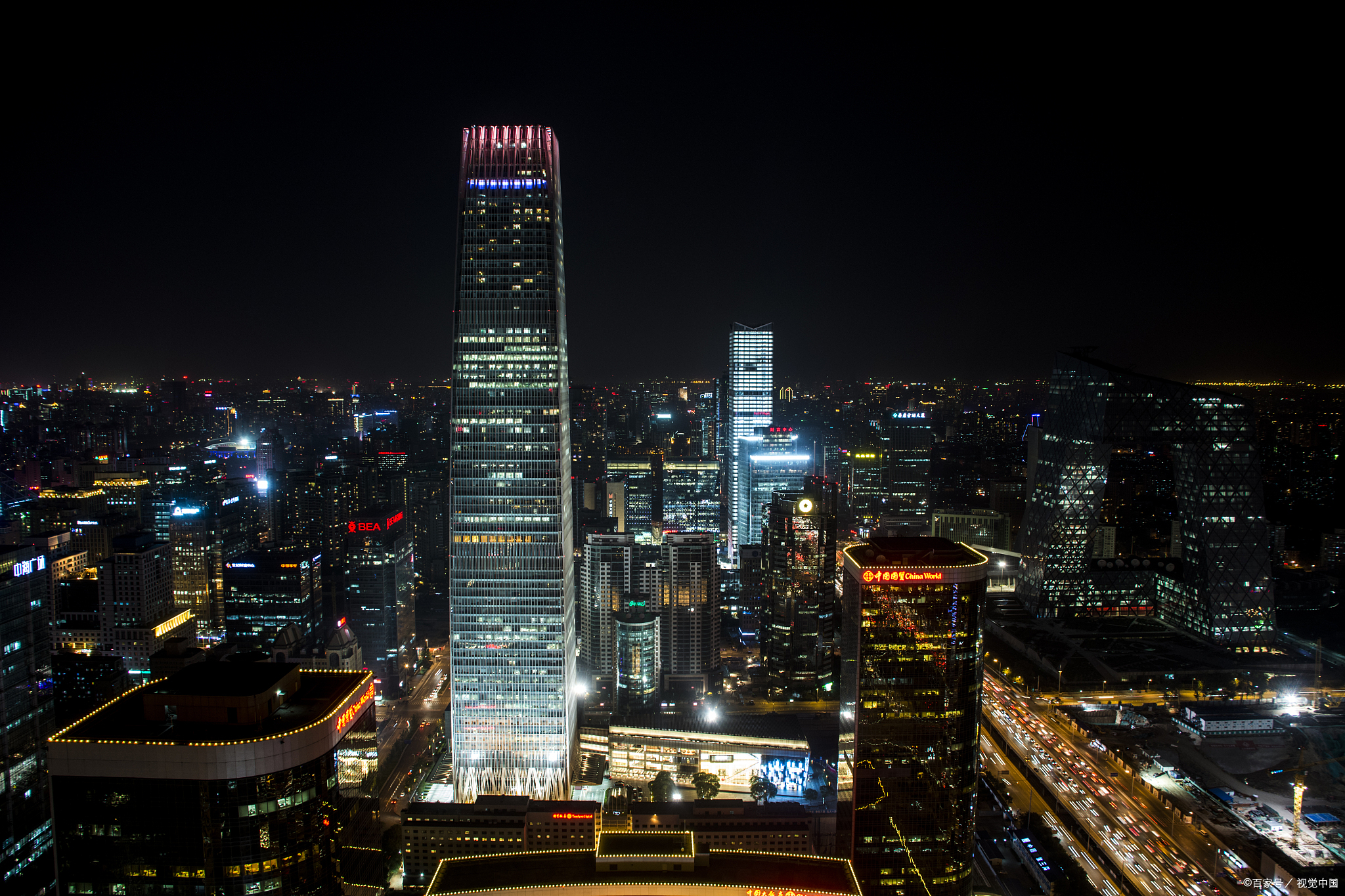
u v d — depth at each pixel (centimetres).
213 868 13675
